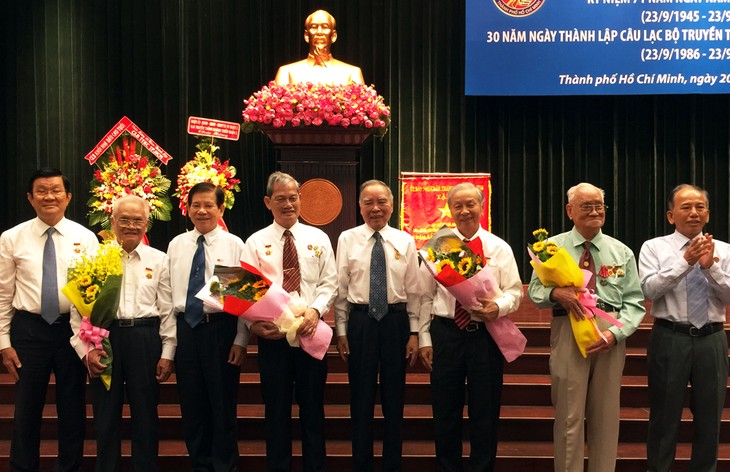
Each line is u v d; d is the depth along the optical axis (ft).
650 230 25.25
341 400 16.03
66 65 25.20
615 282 12.82
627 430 15.15
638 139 25.17
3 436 15.26
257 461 14.21
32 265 13.17
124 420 15.12
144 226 13.15
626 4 23.99
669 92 24.06
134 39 25.17
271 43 25.20
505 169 25.27
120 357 12.89
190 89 25.20
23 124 25.14
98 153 20.39
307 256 13.32
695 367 12.82
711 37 23.94
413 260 13.44
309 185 19.71
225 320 13.21
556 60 24.14
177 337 13.29
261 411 15.51
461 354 12.97
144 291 13.05
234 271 12.59
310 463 13.15
